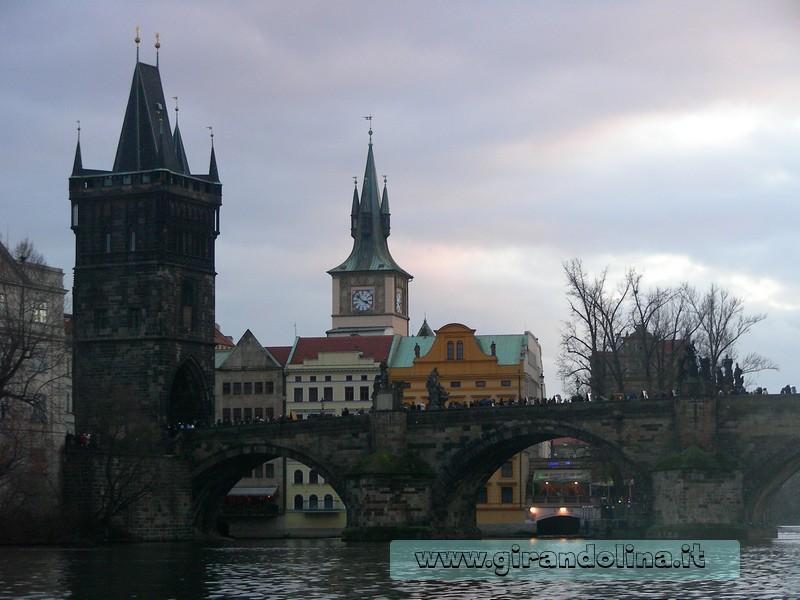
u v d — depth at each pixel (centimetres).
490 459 18425
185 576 12019
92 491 17912
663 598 10094
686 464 16350
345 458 18562
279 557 14488
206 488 19588
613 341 18038
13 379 16850
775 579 11419
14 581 11569
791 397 16462
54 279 17512
